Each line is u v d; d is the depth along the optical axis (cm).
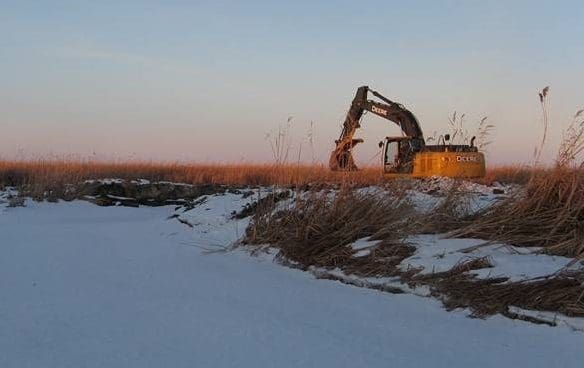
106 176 2492
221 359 452
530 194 777
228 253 954
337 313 588
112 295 643
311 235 877
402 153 1931
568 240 694
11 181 2367
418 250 744
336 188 1012
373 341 501
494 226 772
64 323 535
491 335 520
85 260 845
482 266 653
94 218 1473
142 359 449
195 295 651
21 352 460
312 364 445
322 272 779
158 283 710
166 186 2003
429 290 649
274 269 827
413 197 957
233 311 585
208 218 1234
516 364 453
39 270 764
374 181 1046
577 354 471
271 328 530
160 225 1270
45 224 1292
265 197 1148
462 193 897
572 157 760
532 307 562
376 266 732
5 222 1323
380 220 867
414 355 469
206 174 2630
